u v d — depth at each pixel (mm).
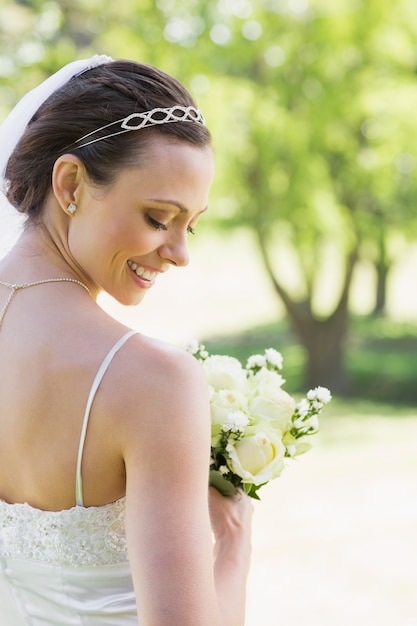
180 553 1037
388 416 11633
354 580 4707
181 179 1169
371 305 25469
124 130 1160
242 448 1448
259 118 12062
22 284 1224
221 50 12281
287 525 5859
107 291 1232
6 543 1235
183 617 1021
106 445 1100
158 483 1061
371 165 12539
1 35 12391
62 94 1227
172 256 1204
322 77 12234
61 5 12609
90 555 1183
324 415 11781
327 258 14836
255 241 14289
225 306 23812
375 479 7250
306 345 14305
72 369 1121
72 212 1198
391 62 12453
